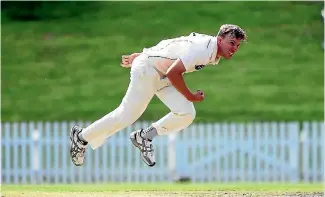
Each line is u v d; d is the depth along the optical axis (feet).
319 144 213.46
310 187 151.12
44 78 292.40
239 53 304.09
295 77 288.92
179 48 103.14
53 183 209.67
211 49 102.53
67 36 320.70
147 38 314.55
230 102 271.49
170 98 106.42
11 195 117.50
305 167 213.05
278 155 213.05
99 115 265.75
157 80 105.40
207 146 210.79
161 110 262.47
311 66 296.10
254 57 301.43
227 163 211.00
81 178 212.02
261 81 285.43
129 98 106.83
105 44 312.50
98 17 333.21
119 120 108.17
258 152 211.41
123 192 126.00
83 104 273.33
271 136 212.23
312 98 276.21
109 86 284.20
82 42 315.17
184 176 209.97
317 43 311.88
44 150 215.92
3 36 321.32
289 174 212.02
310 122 260.42
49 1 345.10
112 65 298.35
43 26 329.11
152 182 208.54
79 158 112.98
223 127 211.61
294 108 269.03
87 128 110.52
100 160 214.28
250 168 211.41
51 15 337.11
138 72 105.29
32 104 276.00
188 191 129.18
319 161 213.66
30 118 266.77
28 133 220.23
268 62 298.15
